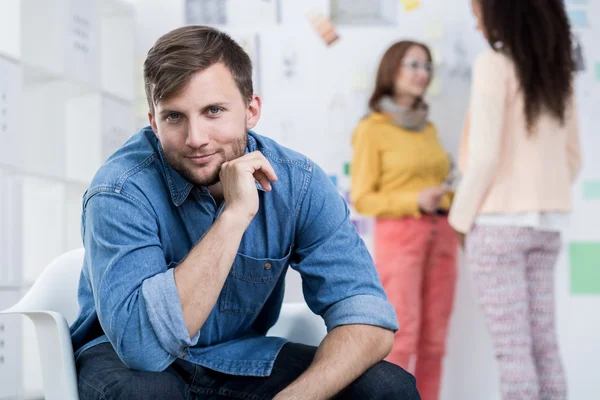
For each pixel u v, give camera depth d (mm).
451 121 3203
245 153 1357
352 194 3125
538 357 2557
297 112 3250
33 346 2650
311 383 1179
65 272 1429
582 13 3248
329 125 3238
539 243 2504
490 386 3145
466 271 3168
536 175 2490
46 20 2701
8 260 2326
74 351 1355
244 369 1320
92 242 1231
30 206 2740
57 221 2719
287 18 3264
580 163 2736
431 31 3229
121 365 1200
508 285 2473
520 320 2469
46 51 2699
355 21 3250
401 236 3049
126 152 1321
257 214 1349
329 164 3234
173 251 1319
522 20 2500
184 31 1228
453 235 3107
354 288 1324
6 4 2482
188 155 1221
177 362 1324
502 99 2473
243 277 1345
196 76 1188
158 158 1310
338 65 3248
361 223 3188
